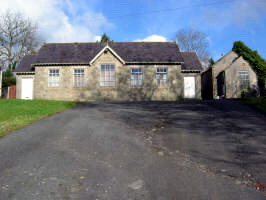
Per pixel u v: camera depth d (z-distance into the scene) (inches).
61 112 479.8
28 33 1497.3
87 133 300.4
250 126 327.3
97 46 963.3
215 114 421.4
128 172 184.1
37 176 175.5
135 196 148.1
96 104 631.2
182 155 223.0
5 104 570.3
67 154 223.6
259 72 991.0
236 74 995.3
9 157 214.4
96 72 881.5
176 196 147.7
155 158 214.8
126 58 890.1
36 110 490.3
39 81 900.6
